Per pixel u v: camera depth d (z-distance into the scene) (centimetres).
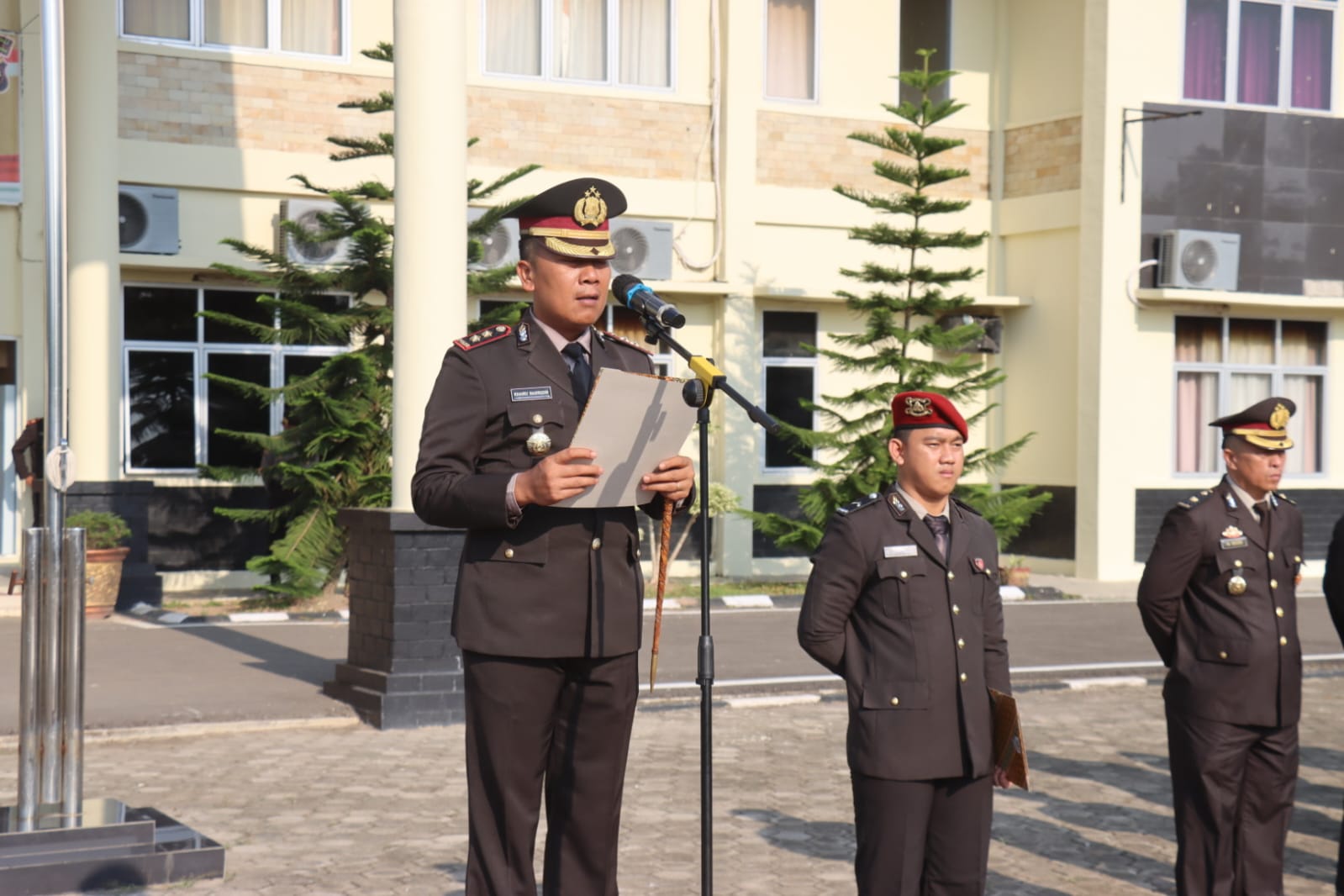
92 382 1466
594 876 444
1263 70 1905
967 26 1941
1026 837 702
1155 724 986
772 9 1872
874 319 1633
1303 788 811
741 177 1823
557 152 1753
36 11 1503
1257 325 1934
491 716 430
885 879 459
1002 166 1950
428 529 925
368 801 743
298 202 1589
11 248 1511
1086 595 1677
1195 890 566
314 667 1099
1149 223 1836
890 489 482
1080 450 1845
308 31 1647
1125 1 1814
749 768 834
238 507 1652
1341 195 1927
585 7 1777
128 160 1548
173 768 808
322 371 1420
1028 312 1920
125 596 1461
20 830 593
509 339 432
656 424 412
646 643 1273
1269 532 572
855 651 473
